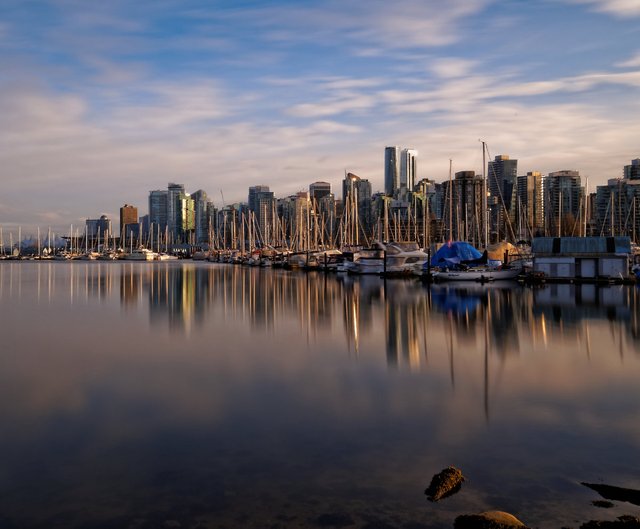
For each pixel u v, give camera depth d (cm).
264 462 1386
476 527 1037
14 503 1190
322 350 2906
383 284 8381
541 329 3622
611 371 2361
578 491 1212
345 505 1160
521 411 1792
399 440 1531
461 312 4631
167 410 1831
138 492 1233
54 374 2359
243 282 9138
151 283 9000
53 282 9362
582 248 7750
